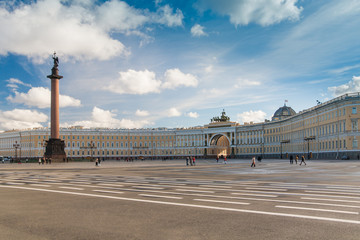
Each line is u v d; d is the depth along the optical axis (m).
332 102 80.00
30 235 8.53
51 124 77.31
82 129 147.12
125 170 41.84
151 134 155.12
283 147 117.75
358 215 10.53
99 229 9.07
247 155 138.75
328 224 9.39
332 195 14.88
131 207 12.26
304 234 8.41
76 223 9.79
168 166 55.84
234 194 15.47
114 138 150.88
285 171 34.72
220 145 162.62
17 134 152.75
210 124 153.50
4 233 8.73
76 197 14.94
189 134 154.12
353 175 27.75
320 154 88.00
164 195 15.34
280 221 9.80
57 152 78.19
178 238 8.16
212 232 8.66
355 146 72.69
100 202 13.45
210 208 11.88
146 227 9.24
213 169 41.91
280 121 121.38
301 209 11.53
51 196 15.34
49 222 9.95
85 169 46.44
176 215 10.76
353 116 73.56
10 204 13.13
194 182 22.16
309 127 96.38
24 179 26.19
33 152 142.38
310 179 23.84
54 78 76.94
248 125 139.25
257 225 9.35
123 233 8.65
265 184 20.23
